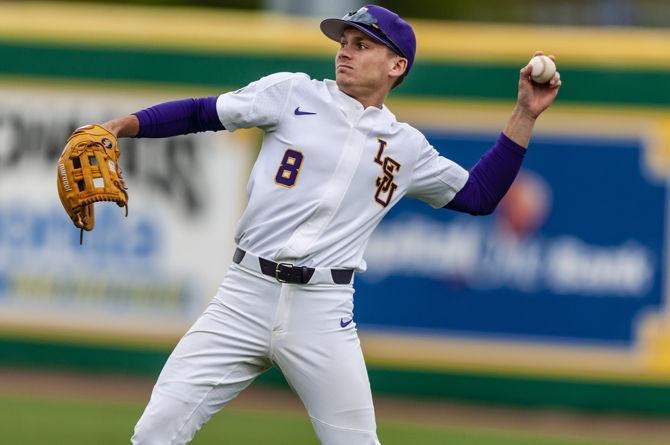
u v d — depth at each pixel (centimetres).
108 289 3312
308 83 1505
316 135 1477
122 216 3297
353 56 1498
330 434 1502
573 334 3100
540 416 3086
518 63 3114
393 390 3192
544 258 3108
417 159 1540
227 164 3247
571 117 3086
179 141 3259
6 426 2616
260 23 3244
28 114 3322
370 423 1510
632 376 3078
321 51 3200
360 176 1484
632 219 3070
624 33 3083
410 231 3158
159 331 3294
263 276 1477
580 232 3091
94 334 3331
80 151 1454
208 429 2688
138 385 3241
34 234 3331
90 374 3341
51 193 3319
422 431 2772
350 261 1502
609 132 3075
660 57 3048
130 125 1483
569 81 3084
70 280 3325
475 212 1627
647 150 3061
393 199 1535
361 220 1504
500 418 3025
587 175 3088
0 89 3325
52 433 2552
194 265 3266
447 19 5841
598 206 3084
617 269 3078
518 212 3116
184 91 3272
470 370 3152
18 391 3083
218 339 1491
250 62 3238
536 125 3105
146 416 1474
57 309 3341
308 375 1487
